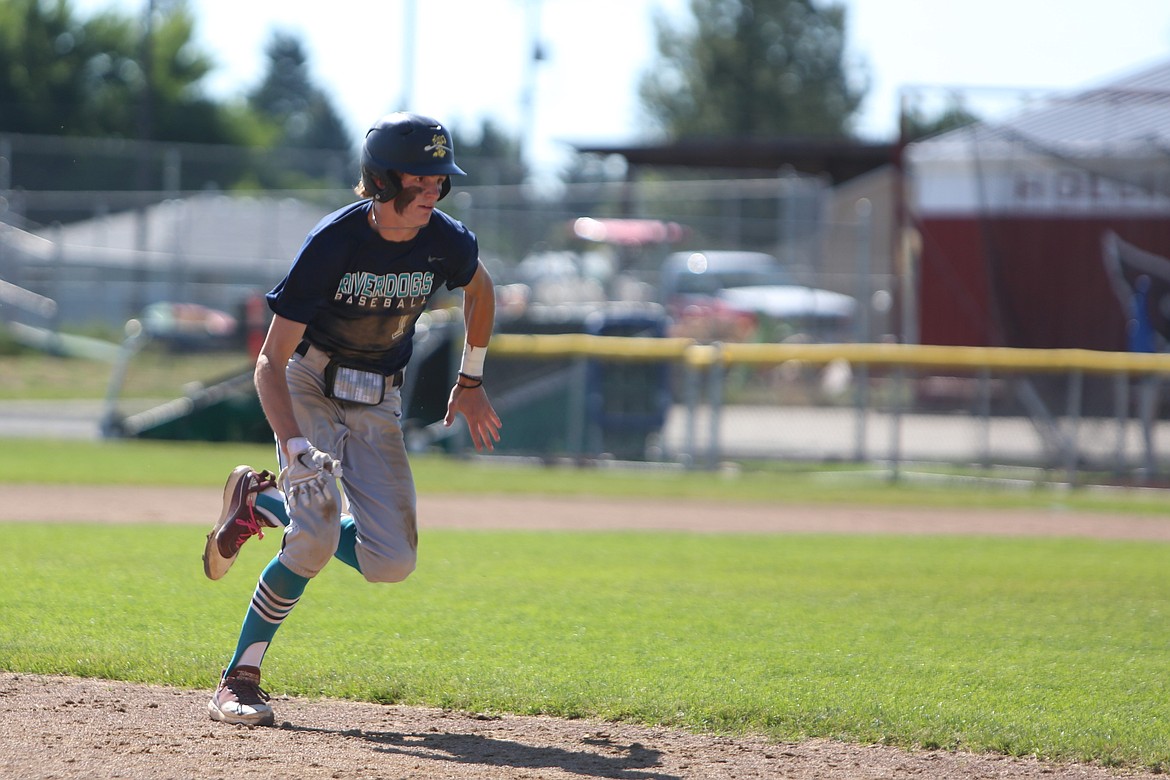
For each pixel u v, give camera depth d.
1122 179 62.34
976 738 14.81
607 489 45.41
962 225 65.94
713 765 13.73
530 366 55.03
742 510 41.47
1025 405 53.53
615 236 81.38
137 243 103.62
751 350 52.12
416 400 54.34
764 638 20.81
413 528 15.46
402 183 14.34
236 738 14.26
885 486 49.16
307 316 14.66
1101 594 26.39
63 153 110.12
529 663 18.36
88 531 31.56
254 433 56.53
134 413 62.50
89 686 16.62
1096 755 14.34
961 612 23.95
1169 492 48.00
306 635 20.08
